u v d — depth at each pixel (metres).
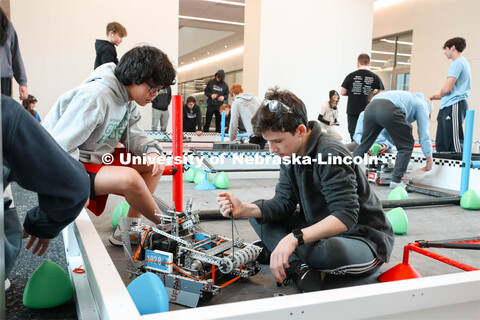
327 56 9.19
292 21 8.77
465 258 2.09
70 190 0.96
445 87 4.93
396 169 4.30
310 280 1.47
